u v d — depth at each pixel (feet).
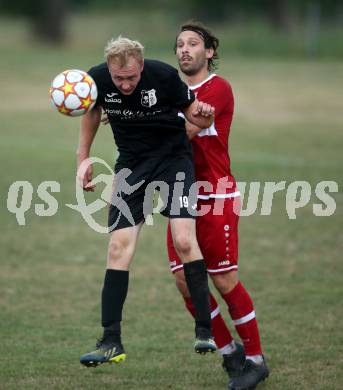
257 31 591.78
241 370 69.62
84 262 112.68
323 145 218.18
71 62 415.03
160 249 120.67
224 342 70.33
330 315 87.56
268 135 238.07
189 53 68.18
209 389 68.69
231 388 68.13
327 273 104.78
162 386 69.26
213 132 67.97
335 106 291.79
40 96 321.73
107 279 63.82
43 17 606.96
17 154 204.74
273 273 104.94
